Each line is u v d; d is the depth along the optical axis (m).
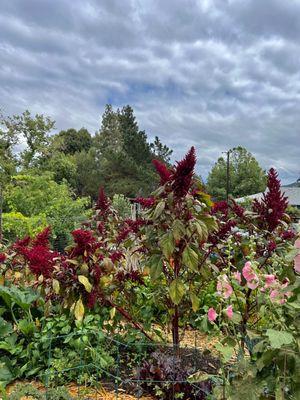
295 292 1.83
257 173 43.22
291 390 1.77
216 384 2.29
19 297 3.48
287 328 1.90
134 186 35.44
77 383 3.04
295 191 24.11
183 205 3.05
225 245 3.29
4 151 25.08
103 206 5.34
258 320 2.86
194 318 3.84
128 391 2.97
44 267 3.17
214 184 44.50
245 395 1.80
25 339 3.40
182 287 2.97
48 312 3.22
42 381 3.02
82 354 3.14
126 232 4.23
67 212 12.81
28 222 10.31
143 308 3.74
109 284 3.42
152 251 3.09
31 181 14.81
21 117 25.72
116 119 55.16
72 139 51.72
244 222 3.39
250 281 2.18
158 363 2.96
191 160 2.95
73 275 3.15
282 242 3.19
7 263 4.03
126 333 3.61
